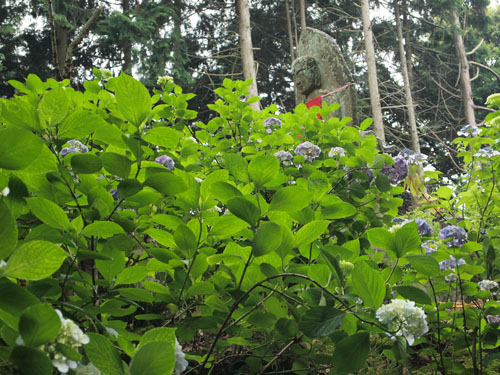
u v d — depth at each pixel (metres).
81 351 0.90
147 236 2.18
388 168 2.82
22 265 0.78
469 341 2.13
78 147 1.93
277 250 1.38
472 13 28.16
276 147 3.22
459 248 2.17
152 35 19.70
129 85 1.28
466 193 3.02
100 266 1.37
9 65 19.36
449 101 26.72
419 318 1.19
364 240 2.59
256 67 16.80
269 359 1.80
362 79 25.39
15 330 0.80
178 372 0.97
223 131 3.58
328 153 3.20
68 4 18.31
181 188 1.32
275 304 1.57
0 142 0.84
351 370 1.21
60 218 1.19
